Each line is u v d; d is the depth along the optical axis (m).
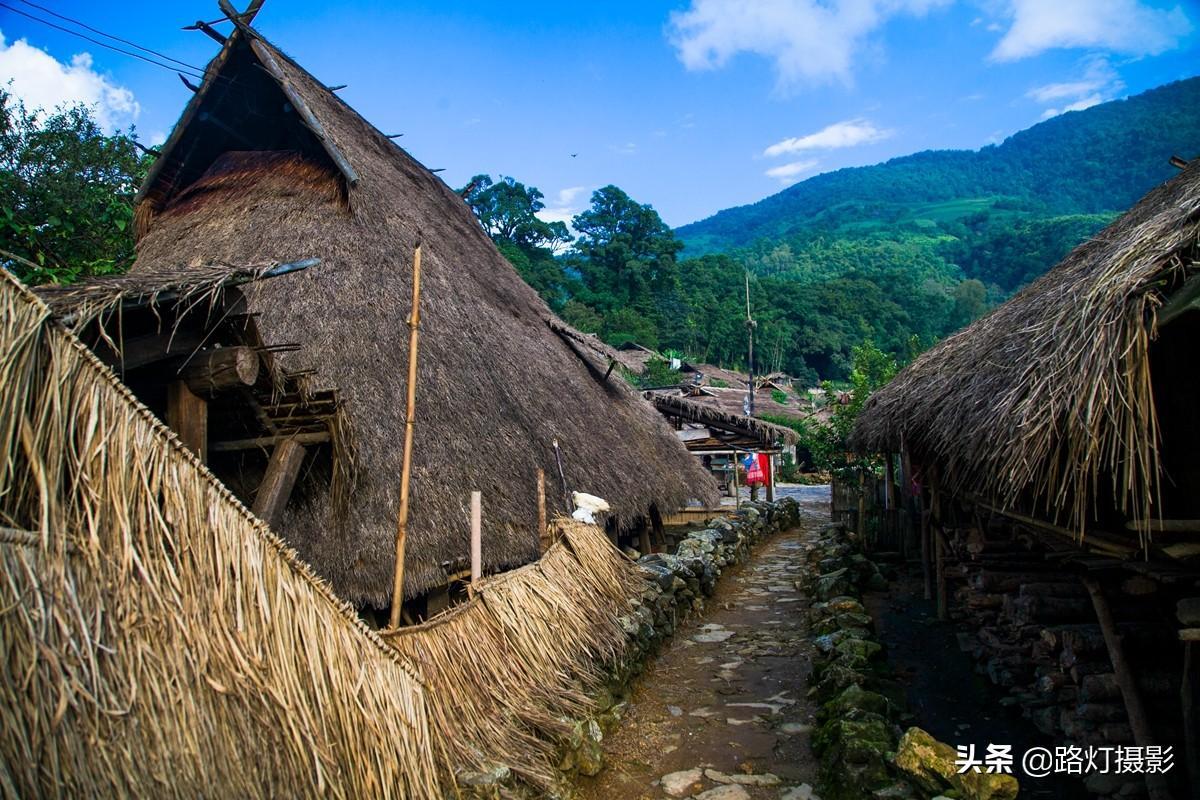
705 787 4.55
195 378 3.91
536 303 12.70
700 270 70.38
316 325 6.71
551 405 8.68
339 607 2.89
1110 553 3.98
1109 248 4.89
